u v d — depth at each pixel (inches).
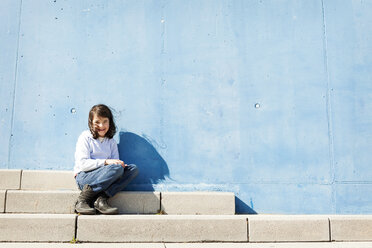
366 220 103.3
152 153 121.8
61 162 121.7
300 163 120.4
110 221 97.0
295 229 101.3
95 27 128.6
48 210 104.9
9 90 124.7
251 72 125.6
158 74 126.0
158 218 98.9
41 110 124.3
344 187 119.0
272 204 118.3
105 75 126.1
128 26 128.6
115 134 122.8
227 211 110.5
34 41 127.6
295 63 125.6
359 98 123.6
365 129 122.1
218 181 120.0
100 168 104.8
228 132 122.7
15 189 113.0
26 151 121.9
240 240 99.7
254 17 128.3
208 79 125.6
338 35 126.8
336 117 122.6
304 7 128.4
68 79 125.9
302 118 122.7
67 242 95.1
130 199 108.6
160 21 128.6
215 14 128.7
